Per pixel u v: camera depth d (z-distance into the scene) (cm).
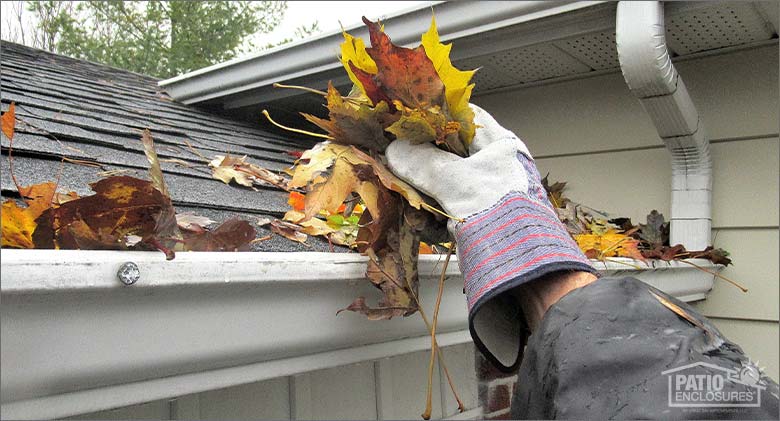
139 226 69
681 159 223
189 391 73
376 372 125
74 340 59
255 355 78
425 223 91
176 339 68
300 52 252
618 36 186
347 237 113
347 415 117
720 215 225
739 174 222
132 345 64
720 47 223
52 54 321
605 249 162
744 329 221
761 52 219
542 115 261
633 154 241
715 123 227
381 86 88
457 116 90
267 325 77
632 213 239
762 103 219
